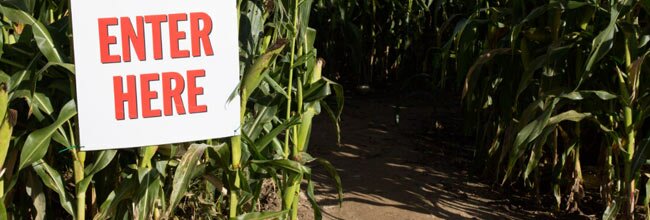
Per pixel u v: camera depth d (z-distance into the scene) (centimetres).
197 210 444
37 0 384
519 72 552
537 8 488
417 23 937
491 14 588
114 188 387
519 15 531
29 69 338
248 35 384
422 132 764
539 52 518
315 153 680
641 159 461
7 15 329
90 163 382
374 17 952
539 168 618
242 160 410
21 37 352
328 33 944
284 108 431
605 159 538
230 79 348
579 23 496
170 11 334
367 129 769
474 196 586
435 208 556
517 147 473
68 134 364
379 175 625
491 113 605
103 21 325
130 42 330
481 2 624
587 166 643
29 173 366
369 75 966
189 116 343
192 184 429
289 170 382
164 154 372
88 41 324
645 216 504
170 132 341
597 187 603
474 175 634
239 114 353
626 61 468
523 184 611
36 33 332
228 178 373
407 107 870
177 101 340
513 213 555
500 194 592
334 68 970
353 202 559
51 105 356
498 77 560
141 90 334
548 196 588
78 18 322
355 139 731
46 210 413
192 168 349
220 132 350
